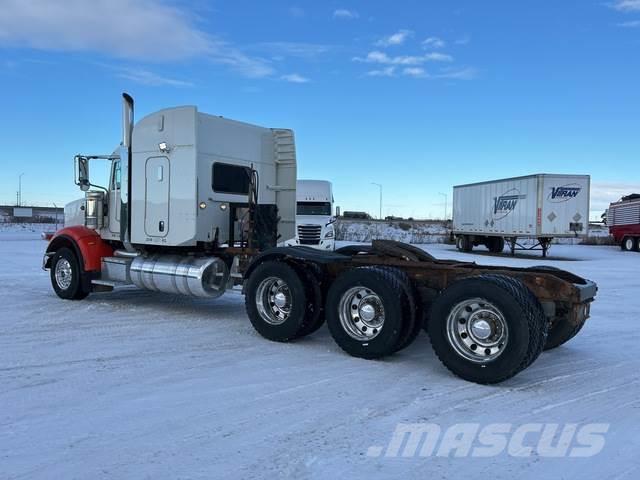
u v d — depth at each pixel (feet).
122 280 31.27
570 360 21.36
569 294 18.53
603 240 139.64
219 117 29.66
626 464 12.33
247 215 29.63
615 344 24.25
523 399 16.61
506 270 20.47
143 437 13.29
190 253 29.63
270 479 11.34
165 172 28.63
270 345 22.91
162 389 16.89
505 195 94.43
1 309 30.32
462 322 18.58
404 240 147.54
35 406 15.28
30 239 112.57
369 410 15.40
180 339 23.75
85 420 14.32
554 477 11.69
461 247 111.14
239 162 30.91
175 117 28.12
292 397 16.37
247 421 14.40
